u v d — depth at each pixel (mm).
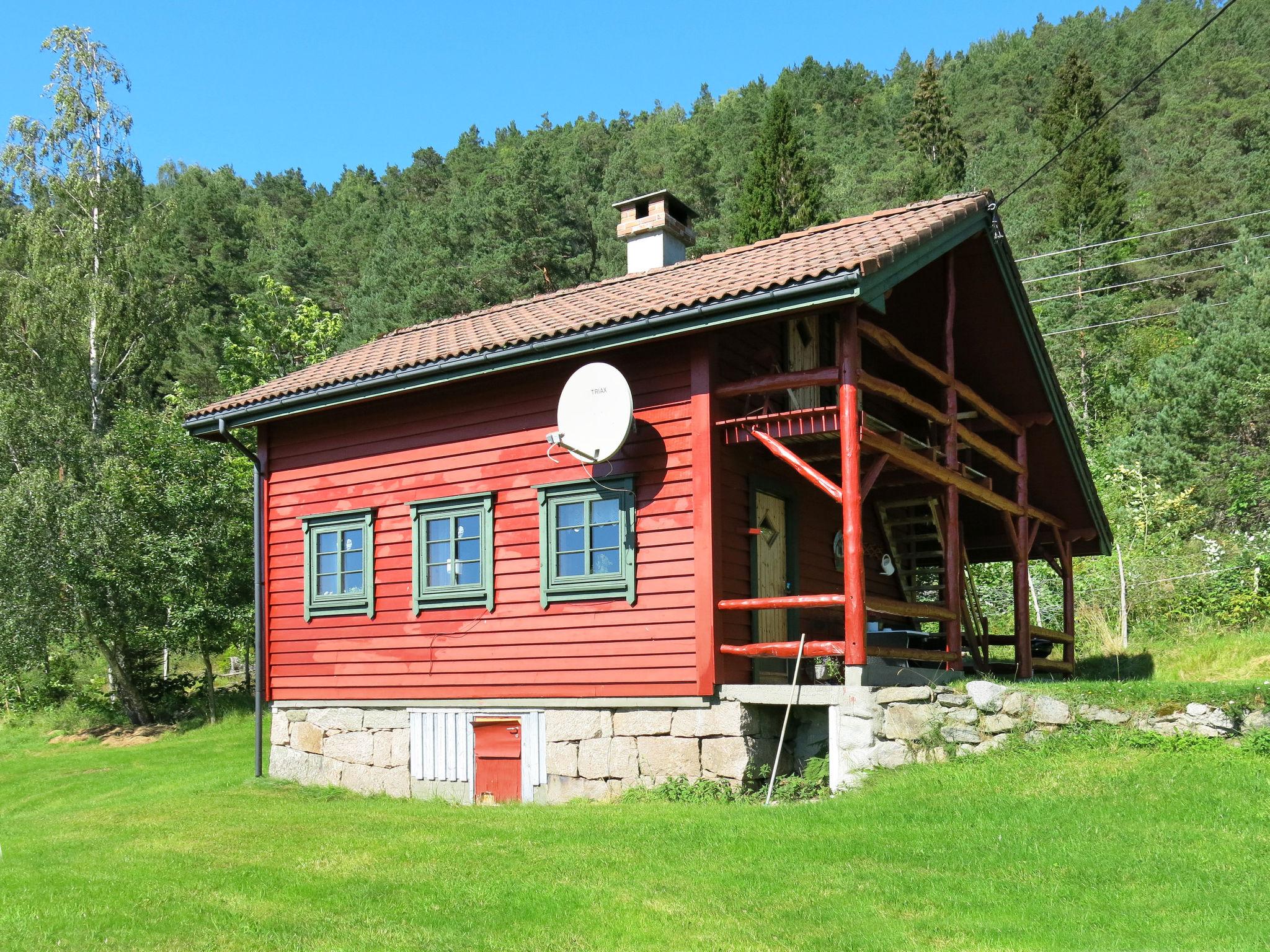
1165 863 6859
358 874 7871
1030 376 14867
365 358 14562
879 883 6898
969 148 92938
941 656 11625
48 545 23688
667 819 9055
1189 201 55875
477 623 12336
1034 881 6738
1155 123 82812
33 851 9688
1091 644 19984
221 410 14000
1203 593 20438
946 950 5648
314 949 6164
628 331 10750
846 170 81438
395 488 13250
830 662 12047
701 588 10680
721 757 10531
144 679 27438
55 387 29078
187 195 72812
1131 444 28156
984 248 12945
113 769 19031
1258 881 6457
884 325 14430
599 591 11398
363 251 75000
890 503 14664
